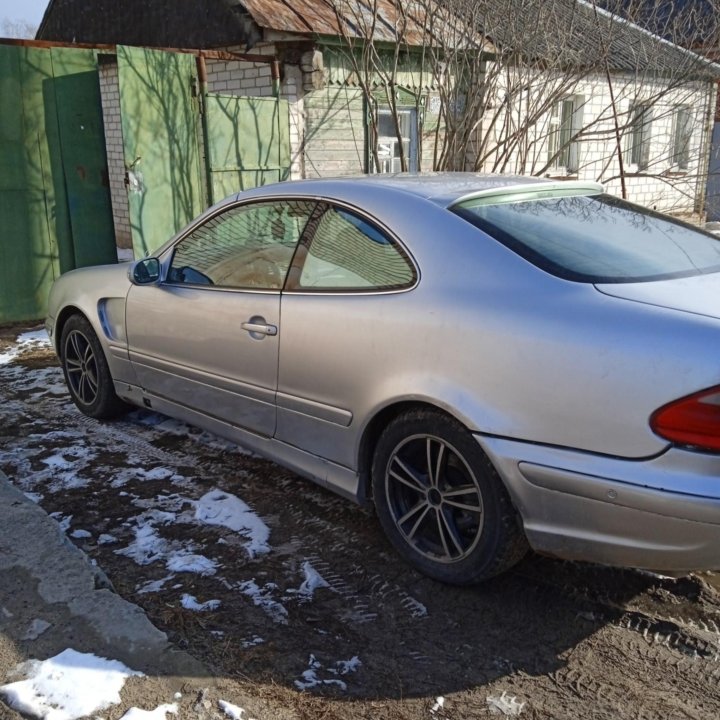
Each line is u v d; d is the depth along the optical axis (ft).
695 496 7.75
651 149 48.85
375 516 12.21
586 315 8.66
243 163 30.30
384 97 35.81
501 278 9.47
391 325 10.10
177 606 9.80
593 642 9.21
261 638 9.21
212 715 7.93
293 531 11.76
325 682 8.49
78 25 43.55
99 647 8.88
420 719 7.98
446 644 9.17
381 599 10.03
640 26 30.96
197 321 13.23
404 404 10.21
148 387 14.90
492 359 9.10
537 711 8.11
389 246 10.56
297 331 11.36
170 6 36.01
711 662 8.86
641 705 8.20
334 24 31.96
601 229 10.77
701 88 34.86
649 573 10.58
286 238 12.11
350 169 35.60
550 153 43.55
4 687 8.23
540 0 26.07
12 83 23.93
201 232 13.83
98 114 26.03
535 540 9.10
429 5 25.96
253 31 31.45
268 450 12.55
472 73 26.11
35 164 24.86
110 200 26.91
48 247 25.66
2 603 9.69
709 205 43.68
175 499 12.79
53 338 17.33
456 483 9.96
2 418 16.76
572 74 26.68
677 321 8.20
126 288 15.06
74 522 12.00
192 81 27.94
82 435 15.74
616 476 8.21
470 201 10.69
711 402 7.70
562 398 8.57
